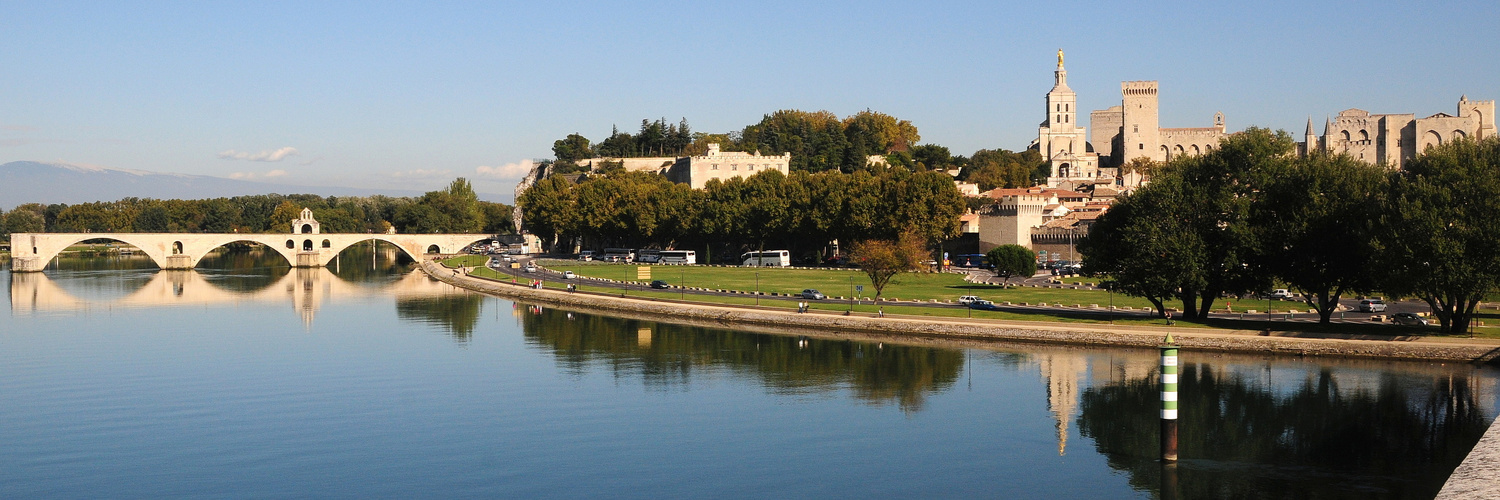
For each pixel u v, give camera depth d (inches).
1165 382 3312.0
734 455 3533.5
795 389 4493.1
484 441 3725.4
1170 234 5359.3
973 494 3125.0
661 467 3410.4
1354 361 4699.8
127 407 4261.8
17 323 6968.5
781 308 6742.1
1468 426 3651.6
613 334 6195.9
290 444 3703.3
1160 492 3102.9
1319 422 3752.5
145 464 3472.0
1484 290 4517.7
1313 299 6934.1
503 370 5027.1
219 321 7052.2
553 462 3476.9
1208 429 3713.1
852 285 7204.7
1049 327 5393.7
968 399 4244.6
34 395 4485.7
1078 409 4052.7
